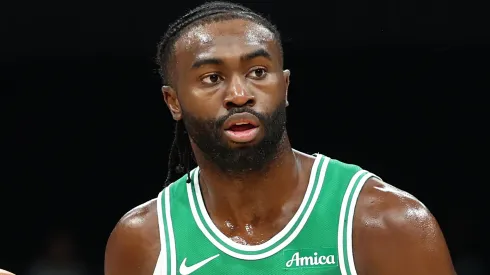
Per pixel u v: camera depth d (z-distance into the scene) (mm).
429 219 7738
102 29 17328
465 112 18984
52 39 17469
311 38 16969
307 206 7949
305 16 16844
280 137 7715
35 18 17344
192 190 8375
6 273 8508
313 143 19078
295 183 8102
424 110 19031
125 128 19859
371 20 16984
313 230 7855
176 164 8773
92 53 17750
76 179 20016
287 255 7836
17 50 17656
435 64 18641
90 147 19953
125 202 20062
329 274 7762
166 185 8797
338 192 7961
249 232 8078
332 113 18969
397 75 18703
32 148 19922
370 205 7820
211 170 7969
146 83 19500
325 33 16969
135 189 20000
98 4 17281
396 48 18047
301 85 18641
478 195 19391
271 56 7570
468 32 17016
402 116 19047
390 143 19141
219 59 7453
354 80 18750
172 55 7879
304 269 7773
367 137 19109
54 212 20109
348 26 16969
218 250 8008
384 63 18531
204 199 8312
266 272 7836
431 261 7602
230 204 8070
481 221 19453
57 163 20016
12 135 19859
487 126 18984
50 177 20031
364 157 19203
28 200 20047
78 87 19578
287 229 7902
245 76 7500
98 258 20000
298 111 18953
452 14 16938
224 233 8109
